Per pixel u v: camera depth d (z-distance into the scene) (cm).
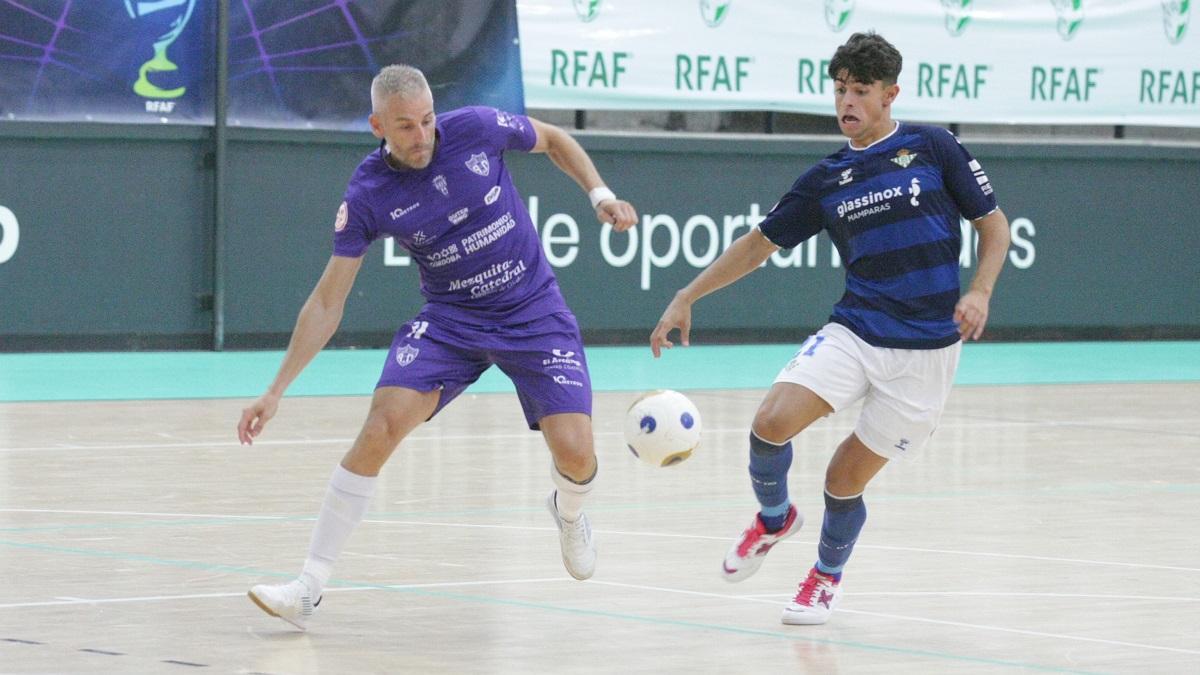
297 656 988
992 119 3288
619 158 3081
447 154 1052
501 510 1525
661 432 1112
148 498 1555
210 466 1750
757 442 1104
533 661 988
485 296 1080
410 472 1738
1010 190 3359
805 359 1106
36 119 2717
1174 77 3428
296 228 2911
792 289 3256
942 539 1430
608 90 3033
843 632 1082
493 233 1069
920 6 3222
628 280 3119
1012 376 2820
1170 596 1207
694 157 3142
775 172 3212
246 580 1209
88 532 1388
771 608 1152
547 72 2977
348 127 2902
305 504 1537
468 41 2920
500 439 1988
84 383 2442
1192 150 3503
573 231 3067
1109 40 3366
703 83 3105
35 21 2700
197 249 2866
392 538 1388
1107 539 1441
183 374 2575
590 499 1609
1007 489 1709
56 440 1911
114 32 2748
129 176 2805
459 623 1087
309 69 2866
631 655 1009
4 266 2742
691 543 1391
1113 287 3478
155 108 2791
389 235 1065
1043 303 3419
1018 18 3291
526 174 3020
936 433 2128
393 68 1012
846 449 1112
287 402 2292
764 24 3139
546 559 1309
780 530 1147
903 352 1088
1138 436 2133
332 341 2952
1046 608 1161
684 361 2927
